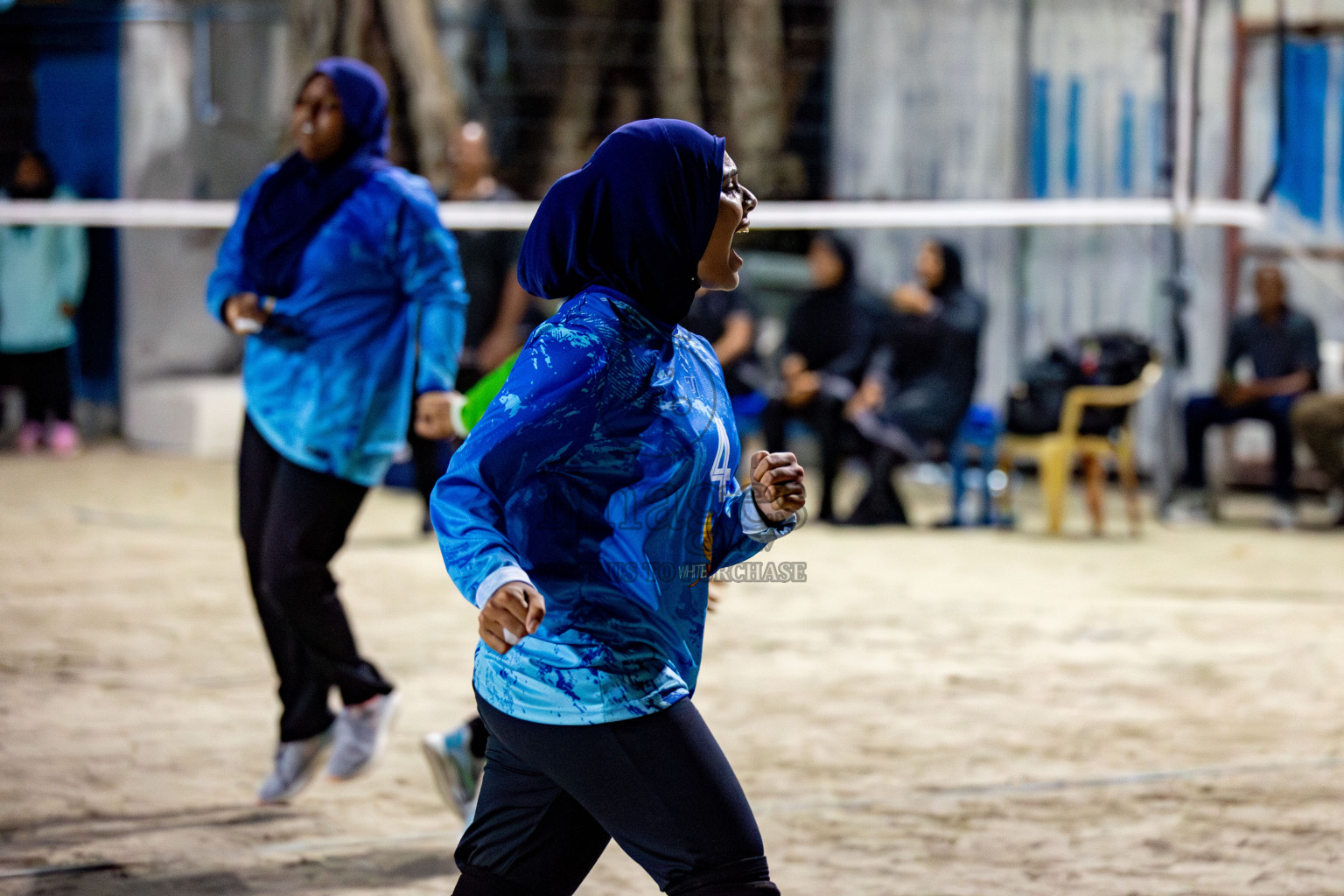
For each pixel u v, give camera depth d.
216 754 9.10
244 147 26.28
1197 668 11.50
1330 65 22.75
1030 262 24.22
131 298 26.11
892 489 19.23
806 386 19.17
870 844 7.54
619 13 26.31
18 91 26.27
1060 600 14.32
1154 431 23.08
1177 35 19.53
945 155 24.83
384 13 24.98
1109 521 20.06
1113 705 10.37
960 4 24.56
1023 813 8.02
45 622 12.72
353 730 8.00
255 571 7.93
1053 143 24.22
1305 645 12.33
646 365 4.34
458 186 19.84
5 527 17.72
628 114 26.38
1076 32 23.89
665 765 4.26
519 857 4.56
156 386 25.77
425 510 17.61
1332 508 21.28
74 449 24.75
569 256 4.46
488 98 26.22
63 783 8.48
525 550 4.28
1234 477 22.69
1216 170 22.69
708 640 12.40
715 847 4.24
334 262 7.79
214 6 26.14
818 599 14.26
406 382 8.02
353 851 7.47
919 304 19.23
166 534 17.59
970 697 10.57
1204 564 16.55
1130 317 23.91
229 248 8.08
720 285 4.61
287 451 7.71
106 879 7.02
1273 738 9.50
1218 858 7.30
